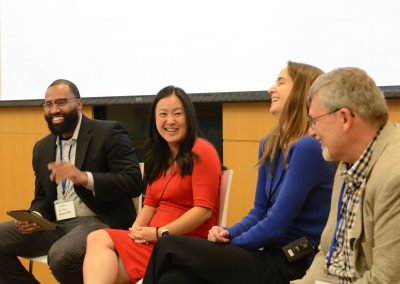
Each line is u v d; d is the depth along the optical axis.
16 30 5.44
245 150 3.95
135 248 2.97
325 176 2.43
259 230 2.41
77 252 3.26
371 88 1.83
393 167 1.74
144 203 3.30
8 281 3.66
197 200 2.99
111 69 4.79
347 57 3.41
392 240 1.71
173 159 3.19
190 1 4.23
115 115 4.91
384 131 1.84
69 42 5.05
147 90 4.55
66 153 3.75
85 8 4.91
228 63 4.03
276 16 3.75
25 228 3.54
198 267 2.26
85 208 3.66
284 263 2.39
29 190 5.42
